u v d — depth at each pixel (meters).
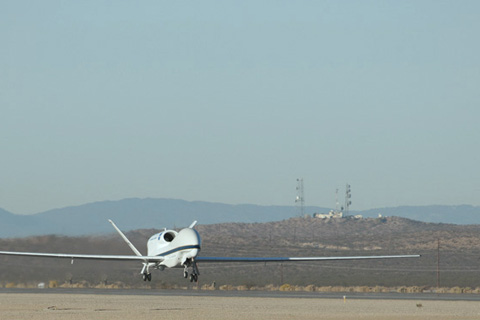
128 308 96.75
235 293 144.12
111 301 111.44
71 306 99.62
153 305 103.06
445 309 100.69
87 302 108.44
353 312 93.50
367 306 105.81
